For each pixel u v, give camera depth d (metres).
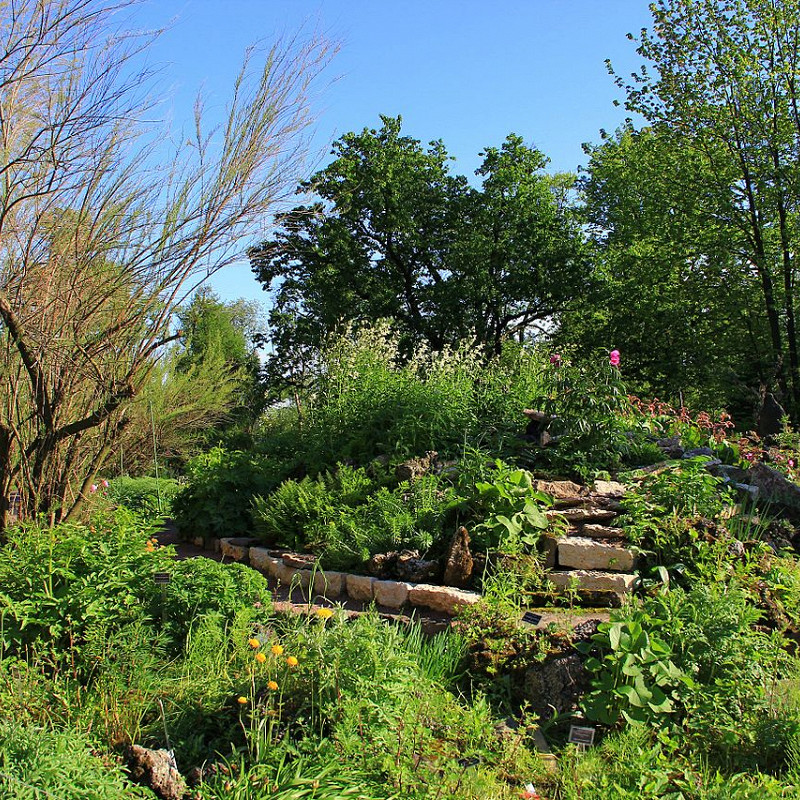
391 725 3.70
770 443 11.84
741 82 21.52
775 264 22.08
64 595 4.56
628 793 3.35
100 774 3.07
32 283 6.11
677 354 23.84
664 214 23.42
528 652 4.75
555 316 29.97
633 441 8.14
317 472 8.87
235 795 3.29
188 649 4.55
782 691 4.54
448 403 8.58
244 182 6.09
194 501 8.98
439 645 4.93
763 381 22.77
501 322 29.11
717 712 4.12
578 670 4.51
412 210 28.02
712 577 5.57
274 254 7.00
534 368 10.76
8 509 6.27
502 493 6.37
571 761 3.82
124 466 9.88
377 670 3.98
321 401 10.55
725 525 6.60
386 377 9.66
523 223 28.27
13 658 4.17
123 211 6.19
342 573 6.58
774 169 20.78
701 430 10.18
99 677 4.26
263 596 5.16
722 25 21.81
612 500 6.98
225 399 15.74
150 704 4.07
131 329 6.30
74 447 6.67
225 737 3.90
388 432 8.71
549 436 8.21
